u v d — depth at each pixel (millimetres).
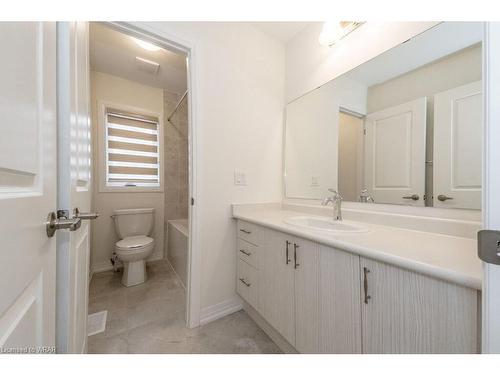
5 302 314
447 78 1015
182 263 2078
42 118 470
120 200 2498
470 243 815
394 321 684
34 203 420
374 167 1308
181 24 1395
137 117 2588
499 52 362
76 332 744
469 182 938
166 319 1523
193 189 1465
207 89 1522
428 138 1075
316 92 1682
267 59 1858
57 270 590
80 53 821
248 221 1466
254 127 1786
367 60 1332
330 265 898
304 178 1780
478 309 524
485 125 375
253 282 1428
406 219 1081
